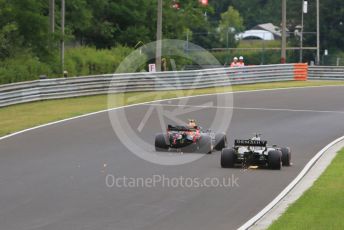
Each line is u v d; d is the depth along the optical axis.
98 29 158.75
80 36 160.62
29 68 104.44
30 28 114.62
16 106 80.94
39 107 80.12
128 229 29.27
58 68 112.75
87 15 150.00
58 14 141.62
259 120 73.62
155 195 36.56
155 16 166.38
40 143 55.03
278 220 30.92
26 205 33.53
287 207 34.06
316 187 39.62
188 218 31.53
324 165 48.47
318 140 61.34
